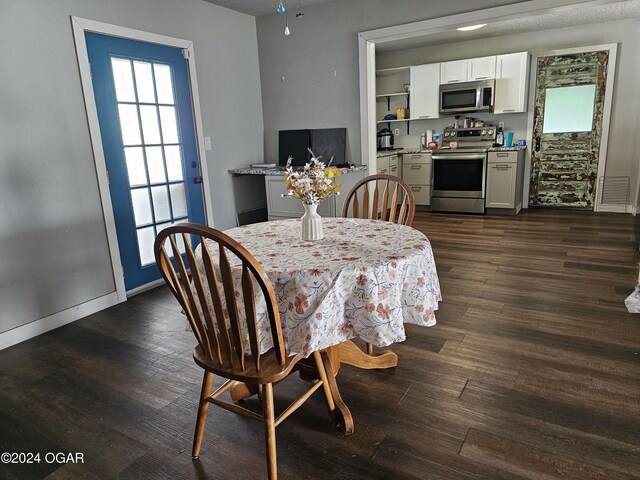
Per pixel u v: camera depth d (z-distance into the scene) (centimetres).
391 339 159
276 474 150
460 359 229
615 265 363
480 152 585
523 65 561
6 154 259
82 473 162
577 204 606
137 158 342
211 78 404
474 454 161
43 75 273
